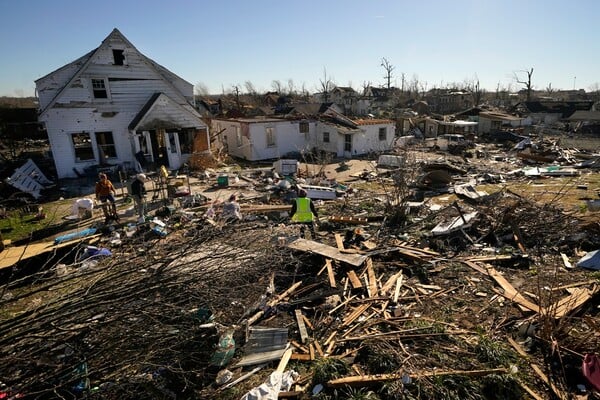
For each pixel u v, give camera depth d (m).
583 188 16.00
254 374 4.81
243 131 26.22
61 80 19.33
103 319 3.76
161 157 22.61
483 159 26.30
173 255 5.12
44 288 3.88
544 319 5.23
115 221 11.62
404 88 108.75
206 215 11.86
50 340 3.60
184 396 4.37
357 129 27.41
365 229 10.70
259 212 12.45
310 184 16.88
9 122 30.22
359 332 5.68
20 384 3.49
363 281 7.37
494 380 4.36
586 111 50.47
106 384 4.09
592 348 4.91
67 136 19.33
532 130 43.50
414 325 5.70
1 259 7.75
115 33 19.62
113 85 20.11
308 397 4.38
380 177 19.25
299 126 27.94
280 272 6.90
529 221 9.80
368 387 4.46
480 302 6.55
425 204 13.33
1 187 15.17
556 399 4.24
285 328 5.75
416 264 8.05
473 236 9.67
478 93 74.12
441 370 4.62
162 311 4.33
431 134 41.41
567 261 8.01
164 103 20.81
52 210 13.41
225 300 5.38
